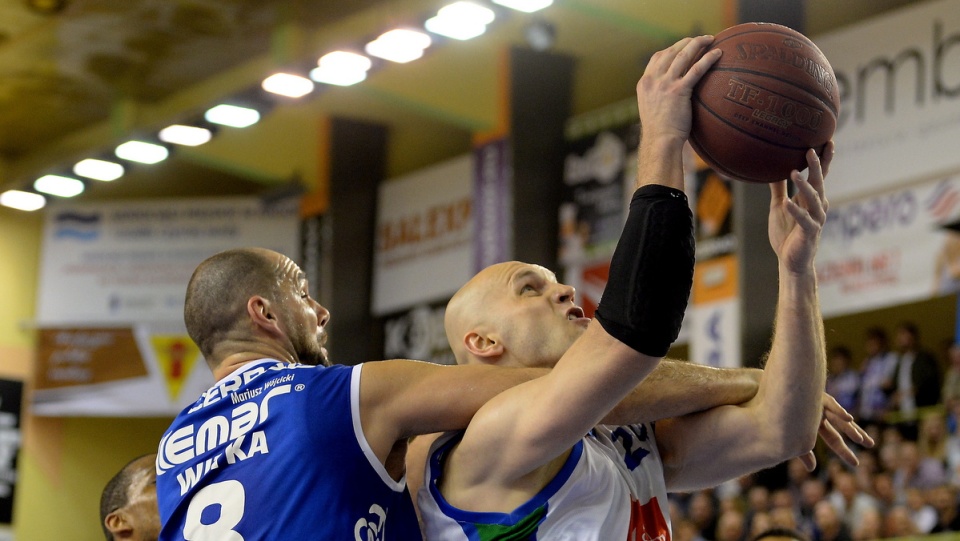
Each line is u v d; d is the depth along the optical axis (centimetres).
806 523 777
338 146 1177
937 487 734
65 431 1245
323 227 1165
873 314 838
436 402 221
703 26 848
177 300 1216
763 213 810
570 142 1000
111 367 1213
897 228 782
